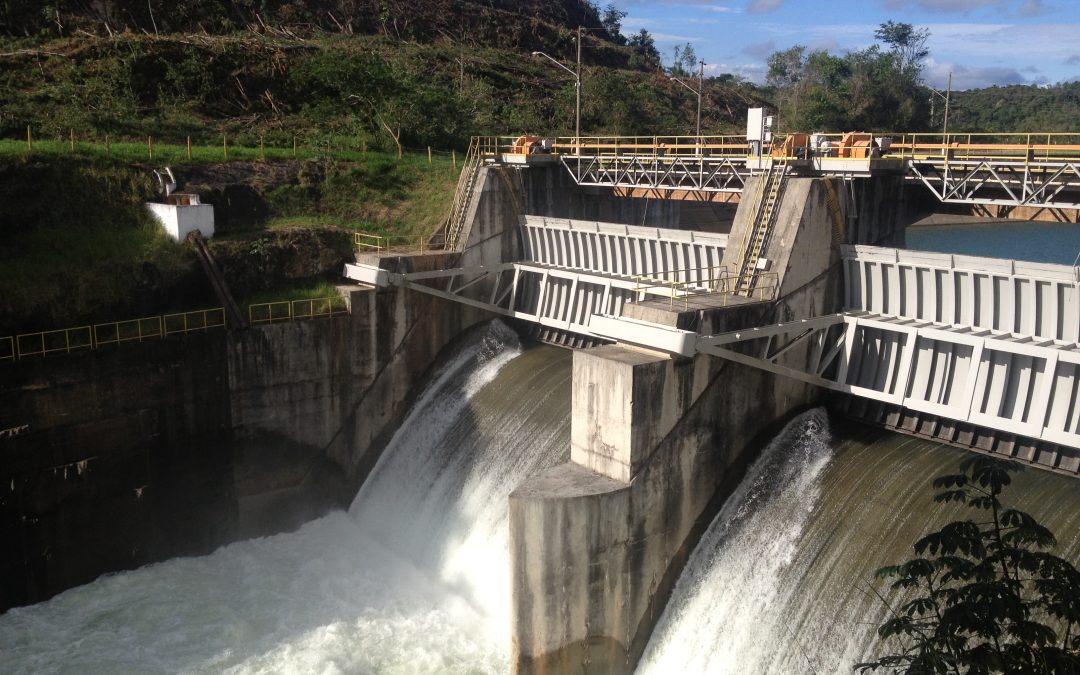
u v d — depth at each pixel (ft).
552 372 132.05
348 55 221.87
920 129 380.37
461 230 147.74
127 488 117.39
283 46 233.14
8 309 111.55
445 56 301.84
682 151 240.32
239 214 147.74
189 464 122.52
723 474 102.53
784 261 101.76
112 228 131.54
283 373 128.77
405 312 139.74
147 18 243.19
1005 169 103.14
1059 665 32.78
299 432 132.05
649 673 97.60
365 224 153.48
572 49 394.93
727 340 95.86
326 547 127.85
